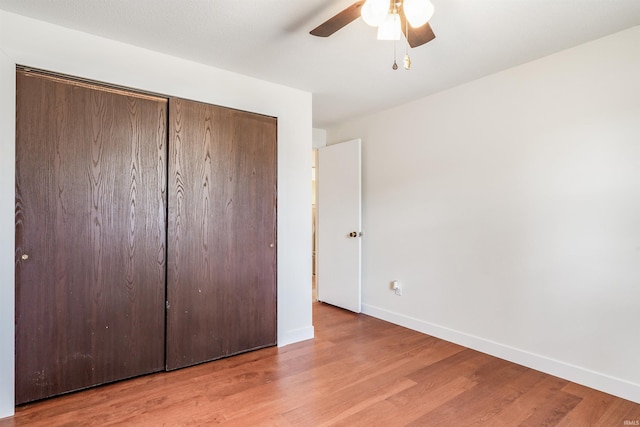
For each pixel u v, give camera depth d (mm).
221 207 2592
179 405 1961
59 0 1747
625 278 2033
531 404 1990
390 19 1466
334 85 2898
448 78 2740
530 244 2455
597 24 1954
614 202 2074
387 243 3562
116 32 2070
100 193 2145
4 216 1819
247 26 1998
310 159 3080
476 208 2779
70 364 2064
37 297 1961
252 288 2748
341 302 4000
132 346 2264
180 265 2418
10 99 1842
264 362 2547
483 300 2736
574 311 2242
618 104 2057
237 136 2672
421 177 3219
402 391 2133
